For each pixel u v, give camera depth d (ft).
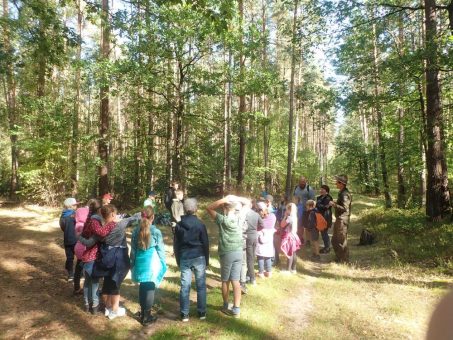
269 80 53.88
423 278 26.76
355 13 40.32
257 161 96.53
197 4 22.39
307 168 121.80
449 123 40.91
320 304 22.13
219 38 49.44
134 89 58.59
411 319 19.63
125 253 19.04
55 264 28.91
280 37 87.35
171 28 48.96
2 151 91.86
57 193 64.13
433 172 41.52
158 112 60.08
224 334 16.94
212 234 44.96
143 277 17.98
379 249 36.22
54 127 57.77
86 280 19.71
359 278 27.99
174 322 18.48
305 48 42.39
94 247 19.49
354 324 19.01
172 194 36.91
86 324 18.24
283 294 23.94
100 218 19.16
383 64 35.55
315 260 34.65
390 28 53.83
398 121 52.95
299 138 138.41
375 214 56.80
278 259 32.24
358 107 40.22
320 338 17.34
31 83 59.57
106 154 55.36
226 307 19.98
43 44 26.11
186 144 75.72
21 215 51.29
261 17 88.28
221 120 63.77
